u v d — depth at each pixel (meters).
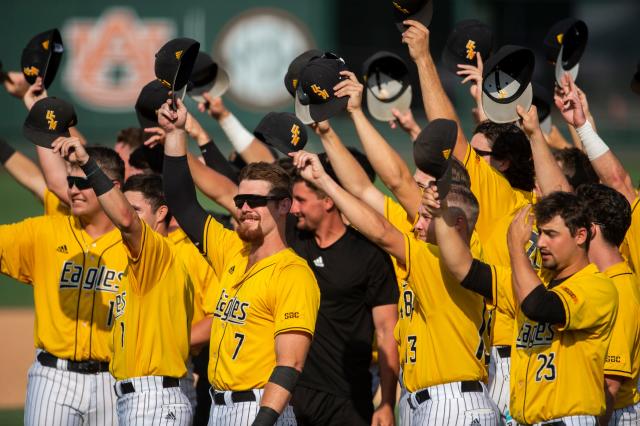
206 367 28.53
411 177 23.78
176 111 21.77
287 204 20.98
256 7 108.25
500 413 23.56
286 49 108.69
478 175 23.70
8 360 43.84
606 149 24.70
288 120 22.45
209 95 31.06
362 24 110.62
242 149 31.58
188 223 22.34
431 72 24.81
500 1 113.69
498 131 24.81
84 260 24.56
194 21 107.81
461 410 20.70
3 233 24.73
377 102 27.72
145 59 107.75
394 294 24.84
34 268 24.89
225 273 21.66
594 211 21.25
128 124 107.75
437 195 19.20
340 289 24.66
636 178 87.75
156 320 22.19
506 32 114.12
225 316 21.05
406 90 27.61
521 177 24.86
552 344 19.58
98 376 24.44
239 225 20.91
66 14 107.25
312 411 24.69
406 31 24.84
